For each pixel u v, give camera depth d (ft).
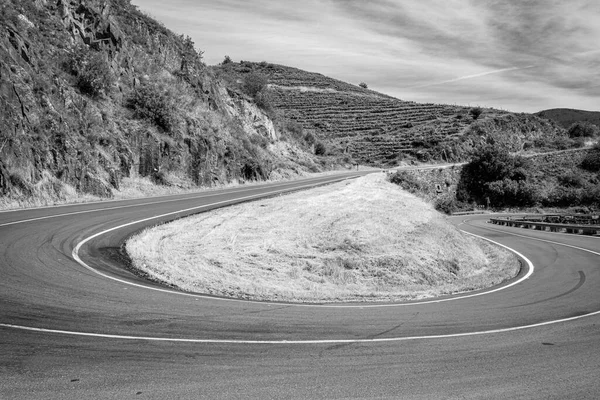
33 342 20.11
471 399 17.12
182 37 140.56
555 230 112.98
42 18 86.89
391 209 66.59
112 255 39.83
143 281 33.37
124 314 25.08
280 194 91.30
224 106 145.79
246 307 29.48
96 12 100.12
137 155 90.89
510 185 196.54
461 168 204.44
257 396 16.56
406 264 51.52
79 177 73.92
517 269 58.49
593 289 43.27
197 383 17.38
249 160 129.70
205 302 29.66
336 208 65.87
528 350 23.45
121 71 101.50
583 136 311.47
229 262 45.60
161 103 101.30
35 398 15.48
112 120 89.10
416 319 29.50
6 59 67.46
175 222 57.82
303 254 50.14
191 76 128.98
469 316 31.09
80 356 19.12
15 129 63.31
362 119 330.95
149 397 16.02
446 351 22.80
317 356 21.11
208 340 22.20
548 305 35.83
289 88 409.28
